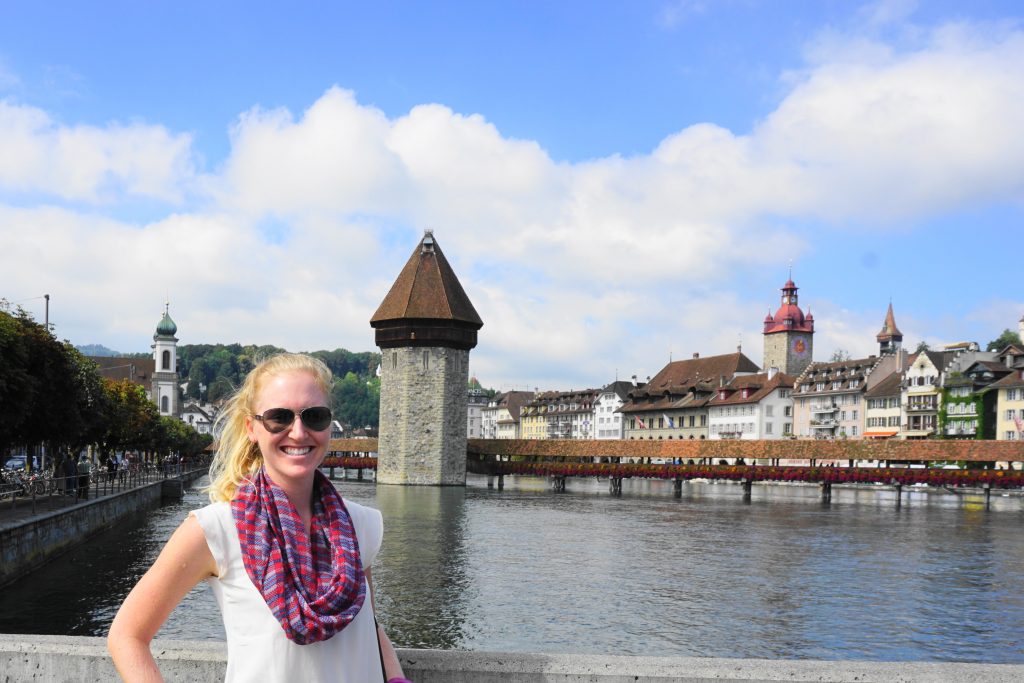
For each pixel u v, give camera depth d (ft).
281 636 8.43
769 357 439.63
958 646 59.16
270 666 8.38
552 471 258.57
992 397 300.61
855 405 355.15
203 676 12.98
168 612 8.46
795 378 392.88
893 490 282.77
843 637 61.26
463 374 258.57
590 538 116.98
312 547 9.13
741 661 13.32
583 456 266.36
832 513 171.63
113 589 70.59
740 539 118.52
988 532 132.05
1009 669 13.15
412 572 84.58
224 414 9.90
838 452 229.66
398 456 256.52
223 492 9.55
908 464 299.99
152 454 305.12
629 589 77.51
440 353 253.65
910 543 115.85
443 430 253.65
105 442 191.83
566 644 57.67
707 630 62.49
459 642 57.62
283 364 9.62
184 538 8.58
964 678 12.79
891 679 12.80
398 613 66.03
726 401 394.11
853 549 108.47
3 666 13.52
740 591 77.56
